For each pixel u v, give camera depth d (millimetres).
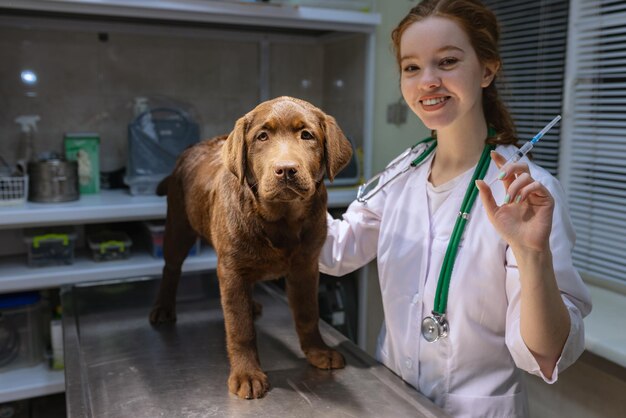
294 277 1233
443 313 1129
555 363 934
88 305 1733
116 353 1370
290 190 966
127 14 1891
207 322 1591
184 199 1426
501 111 1236
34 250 2076
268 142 1029
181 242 1519
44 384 1961
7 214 1843
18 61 2268
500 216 875
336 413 1073
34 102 2316
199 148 1469
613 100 1837
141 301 1771
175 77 2527
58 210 1913
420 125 2371
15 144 2311
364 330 2449
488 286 1090
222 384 1198
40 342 2148
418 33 1073
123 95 2453
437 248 1175
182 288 1898
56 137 2373
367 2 2328
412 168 1314
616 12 1912
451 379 1148
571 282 983
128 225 2439
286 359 1322
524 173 879
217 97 2621
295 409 1088
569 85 1983
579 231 2016
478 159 1202
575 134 1997
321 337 1325
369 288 2461
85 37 2354
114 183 2412
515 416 1132
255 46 2654
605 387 1682
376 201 1359
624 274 1864
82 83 2379
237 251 1129
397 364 1271
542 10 2080
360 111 2459
